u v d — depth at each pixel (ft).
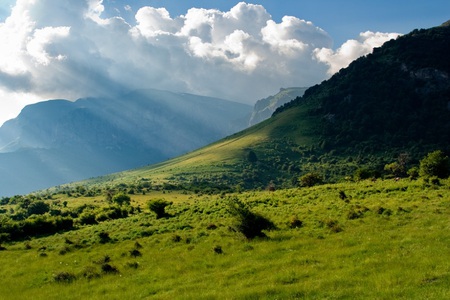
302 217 146.72
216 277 78.64
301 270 74.43
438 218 111.65
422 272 62.08
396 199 162.61
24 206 524.11
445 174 242.99
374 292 55.77
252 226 118.93
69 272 98.84
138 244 131.34
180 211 229.25
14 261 130.11
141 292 74.74
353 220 127.75
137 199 578.25
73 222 274.98
